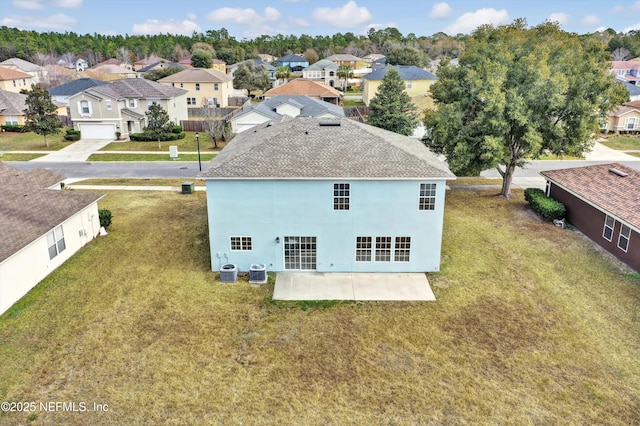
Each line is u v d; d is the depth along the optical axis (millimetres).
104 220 26234
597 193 25094
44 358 15055
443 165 21594
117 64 124312
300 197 20219
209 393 13664
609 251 23250
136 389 13781
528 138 28172
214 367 14773
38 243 19984
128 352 15438
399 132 51344
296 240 20969
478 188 35500
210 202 20312
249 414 12898
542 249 23672
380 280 20547
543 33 33312
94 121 54688
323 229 20719
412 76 73000
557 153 30719
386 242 20953
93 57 145625
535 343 15969
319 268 21328
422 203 20359
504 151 29203
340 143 21703
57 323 17016
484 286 19938
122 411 12938
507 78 29547
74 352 15383
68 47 153250
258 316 17656
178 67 90812
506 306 18328
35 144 52156
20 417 12633
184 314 17734
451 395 13586
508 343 15984
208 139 54469
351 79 107375
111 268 21547
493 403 13273
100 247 23938
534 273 21062
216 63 115875
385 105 51344
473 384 14023
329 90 70688
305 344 15961
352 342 16078
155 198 32688
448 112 30109
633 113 57031
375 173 19859
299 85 70500
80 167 42719
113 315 17578
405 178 19719
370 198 20234
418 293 19375
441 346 15828
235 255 21141
